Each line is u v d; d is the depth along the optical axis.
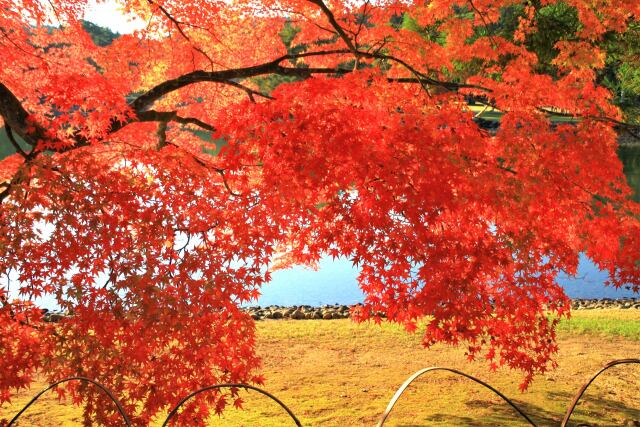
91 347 5.15
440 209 5.61
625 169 32.47
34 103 7.29
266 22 8.07
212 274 5.29
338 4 7.62
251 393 7.64
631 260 6.08
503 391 7.75
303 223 5.75
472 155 5.77
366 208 5.54
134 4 7.38
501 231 6.35
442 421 6.56
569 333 11.04
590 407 7.14
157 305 5.05
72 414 6.69
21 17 6.42
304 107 5.52
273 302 15.59
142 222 5.17
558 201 6.18
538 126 6.04
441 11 7.52
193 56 8.23
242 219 5.49
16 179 5.35
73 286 5.04
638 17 7.16
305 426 6.39
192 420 5.37
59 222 5.01
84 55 7.24
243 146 5.39
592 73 6.93
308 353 9.76
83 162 5.28
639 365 8.99
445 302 5.70
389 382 8.12
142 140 7.41
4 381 4.87
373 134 5.64
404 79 6.76
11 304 5.07
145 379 5.43
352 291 16.75
